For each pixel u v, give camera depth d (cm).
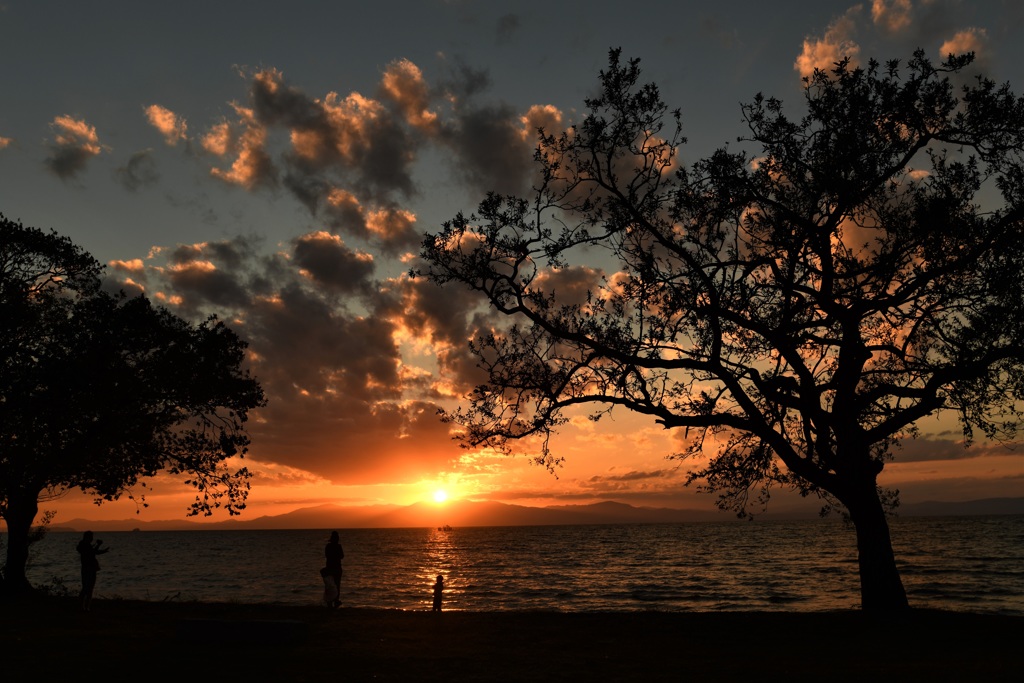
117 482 2769
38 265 2717
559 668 1291
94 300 2706
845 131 1820
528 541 17000
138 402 2638
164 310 2839
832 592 4547
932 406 1794
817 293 1780
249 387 2923
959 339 1816
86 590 2156
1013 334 1730
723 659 1370
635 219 1880
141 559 11112
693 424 1906
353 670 1262
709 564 7544
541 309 1977
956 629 1600
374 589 5212
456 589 5169
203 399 2764
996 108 1744
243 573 7288
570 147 1952
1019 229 1709
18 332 2562
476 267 1950
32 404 2447
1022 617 1761
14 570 2662
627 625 1855
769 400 1906
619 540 16175
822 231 1781
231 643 1544
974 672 1156
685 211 1898
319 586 5531
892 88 1798
